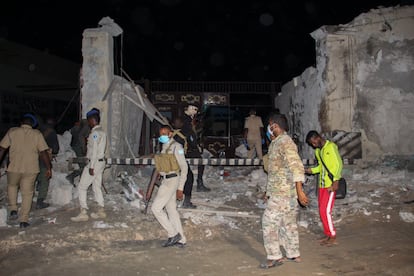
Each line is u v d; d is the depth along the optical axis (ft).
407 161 35.24
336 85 35.40
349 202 28.89
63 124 72.64
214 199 29.99
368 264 18.37
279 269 17.90
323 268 17.98
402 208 27.35
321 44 36.37
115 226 23.76
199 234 23.35
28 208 23.90
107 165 32.58
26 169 23.88
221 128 59.36
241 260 19.26
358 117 35.65
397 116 35.68
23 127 24.41
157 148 44.88
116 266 18.34
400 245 21.11
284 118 18.51
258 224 25.38
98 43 35.04
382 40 35.70
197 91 54.80
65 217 25.59
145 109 37.99
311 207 28.27
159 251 20.52
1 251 20.40
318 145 21.93
